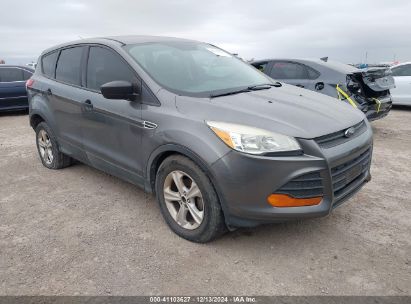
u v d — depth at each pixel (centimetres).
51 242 328
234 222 291
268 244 319
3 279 277
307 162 271
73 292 262
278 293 258
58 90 460
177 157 312
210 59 416
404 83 1027
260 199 275
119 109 362
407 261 292
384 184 455
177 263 293
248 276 277
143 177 356
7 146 688
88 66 421
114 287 266
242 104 310
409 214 372
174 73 362
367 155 336
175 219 332
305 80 696
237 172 274
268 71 760
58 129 475
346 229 343
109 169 404
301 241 323
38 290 264
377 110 670
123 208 394
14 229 353
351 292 258
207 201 296
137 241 327
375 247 313
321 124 294
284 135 274
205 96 326
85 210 391
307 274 279
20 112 1168
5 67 1082
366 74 661
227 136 279
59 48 490
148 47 395
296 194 274
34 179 490
